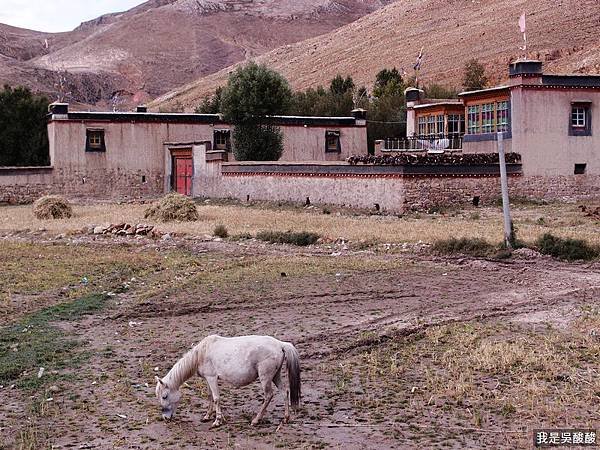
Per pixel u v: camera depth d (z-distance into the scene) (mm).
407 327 16734
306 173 43500
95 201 52625
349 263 25312
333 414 11680
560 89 40656
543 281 21969
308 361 14555
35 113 58406
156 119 54562
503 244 26344
